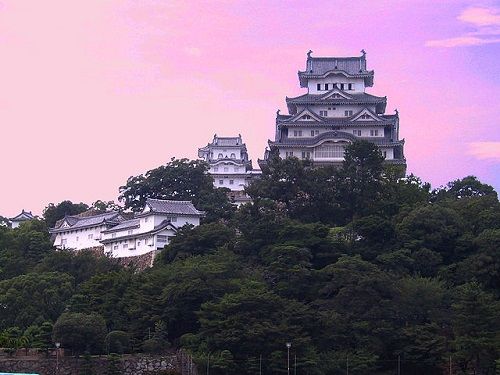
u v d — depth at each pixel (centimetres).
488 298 13100
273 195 18050
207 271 14325
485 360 12775
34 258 17838
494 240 15000
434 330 13425
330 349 13362
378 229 15912
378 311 13538
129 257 18275
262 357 12756
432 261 15312
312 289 14412
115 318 14012
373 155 18512
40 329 13550
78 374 12888
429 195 19662
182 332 14000
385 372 13238
